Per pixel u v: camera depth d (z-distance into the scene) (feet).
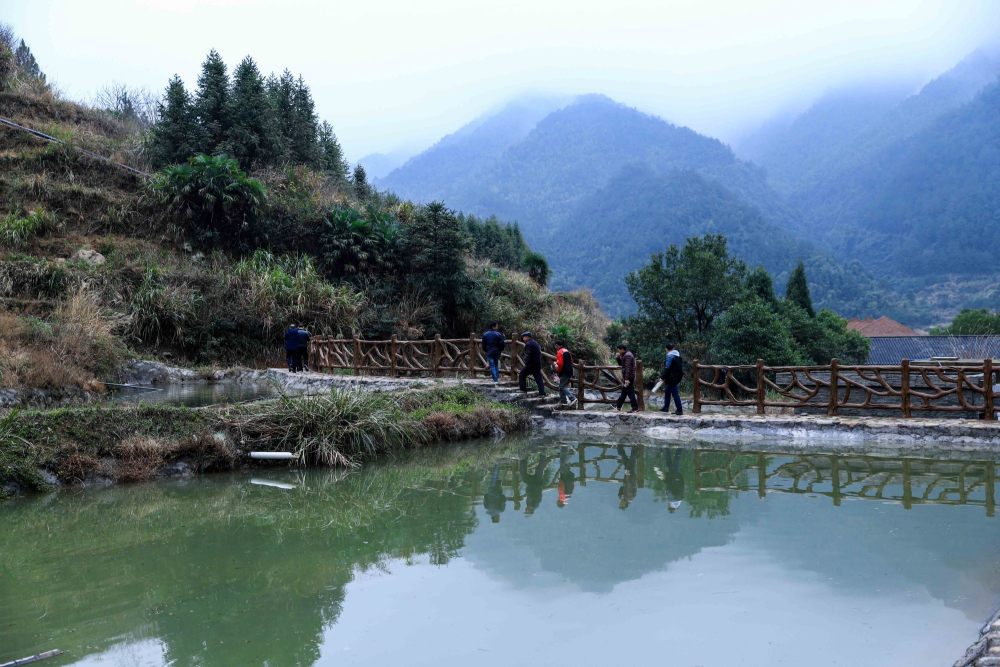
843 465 32.63
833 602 16.31
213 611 16.20
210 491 27.73
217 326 68.85
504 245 158.81
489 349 47.19
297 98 120.47
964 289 501.15
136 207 79.61
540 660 13.60
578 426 43.34
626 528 22.93
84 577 18.40
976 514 24.07
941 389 39.19
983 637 13.66
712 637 14.56
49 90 100.22
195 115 89.56
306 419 33.06
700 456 35.42
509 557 20.04
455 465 33.60
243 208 80.84
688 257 75.51
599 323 127.65
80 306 54.49
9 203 72.79
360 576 18.52
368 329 75.97
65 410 28.84
